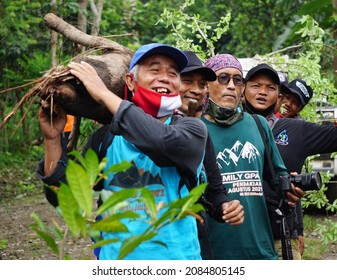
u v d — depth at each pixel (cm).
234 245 418
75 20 1571
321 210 1057
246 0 1875
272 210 457
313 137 492
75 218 220
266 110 505
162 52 346
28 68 1642
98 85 335
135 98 346
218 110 432
